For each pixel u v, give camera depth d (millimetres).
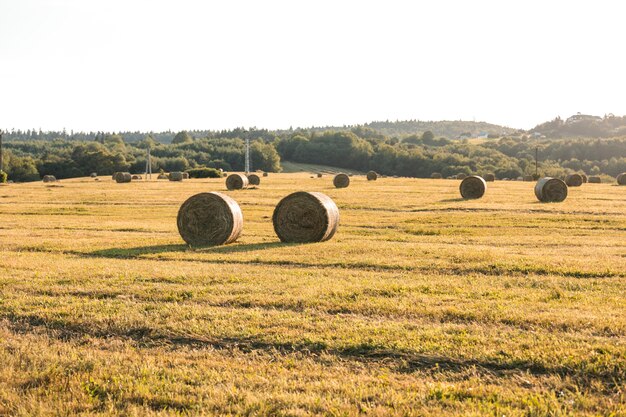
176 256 18281
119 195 49906
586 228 26188
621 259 16344
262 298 11922
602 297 11820
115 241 21906
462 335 9383
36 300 11977
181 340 9719
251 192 51656
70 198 47031
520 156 170000
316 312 10961
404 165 143750
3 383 7949
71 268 15586
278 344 9328
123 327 10258
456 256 16969
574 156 161500
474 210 34312
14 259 17359
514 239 22078
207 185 65750
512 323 10109
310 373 8125
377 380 7863
